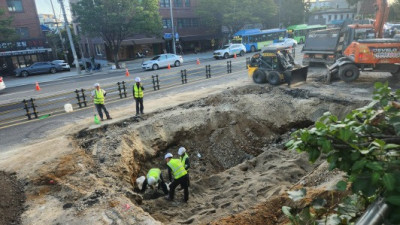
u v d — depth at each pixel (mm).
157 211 7941
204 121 12961
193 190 9180
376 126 2318
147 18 31500
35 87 24422
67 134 11516
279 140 12820
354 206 2545
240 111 13836
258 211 6492
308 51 20312
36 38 36688
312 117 13242
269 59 16594
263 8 44250
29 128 12820
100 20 30125
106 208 6742
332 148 2232
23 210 6879
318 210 2871
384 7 17906
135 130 11633
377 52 14578
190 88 18484
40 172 8461
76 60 31391
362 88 14867
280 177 9086
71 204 6980
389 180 1811
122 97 17359
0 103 17984
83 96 15711
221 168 11836
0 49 33594
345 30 19031
